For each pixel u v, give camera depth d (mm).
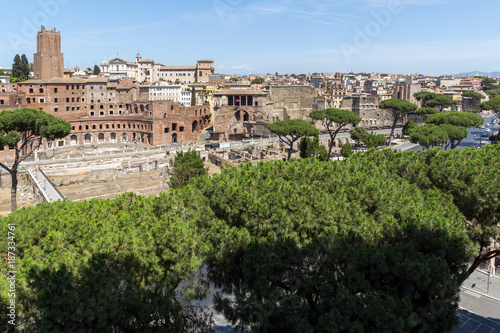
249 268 23125
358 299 20156
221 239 26016
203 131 159375
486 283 48281
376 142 119312
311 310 22094
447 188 32719
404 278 21172
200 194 34375
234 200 28891
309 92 178375
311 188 29844
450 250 23047
